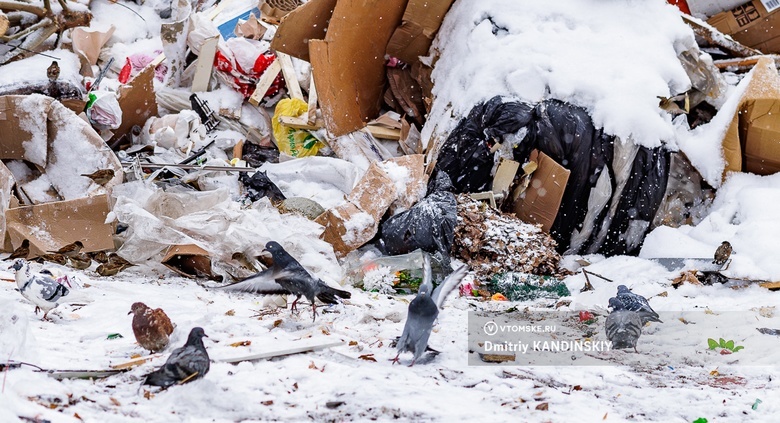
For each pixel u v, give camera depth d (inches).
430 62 1417.3
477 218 1122.0
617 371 601.9
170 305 707.4
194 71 1552.7
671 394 543.5
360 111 1444.4
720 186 1262.3
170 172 1266.0
